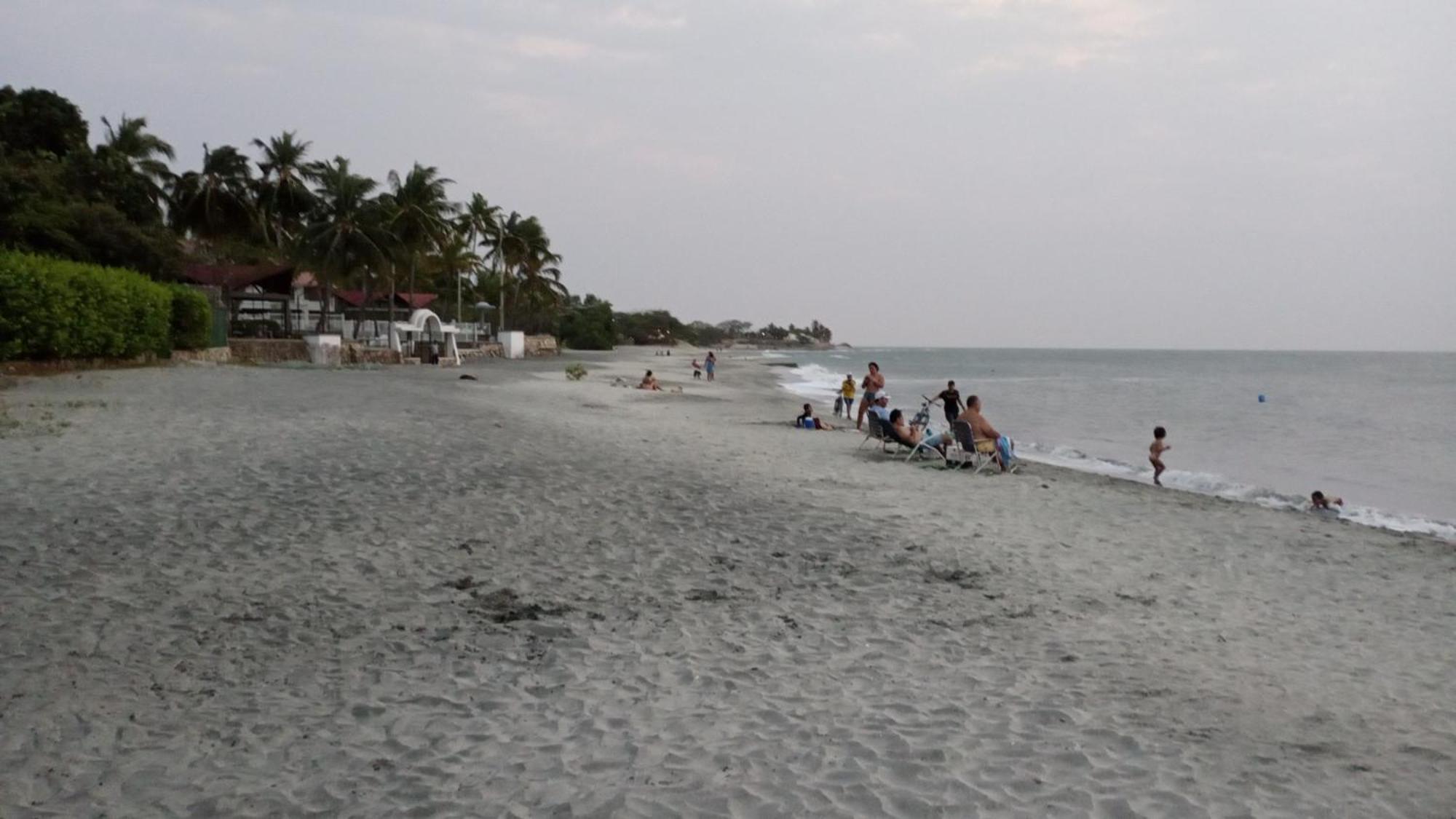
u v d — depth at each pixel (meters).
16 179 34.97
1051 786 4.23
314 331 55.75
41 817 3.76
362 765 4.33
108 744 4.44
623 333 172.75
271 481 10.34
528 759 4.43
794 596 7.34
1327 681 5.75
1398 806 4.09
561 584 7.39
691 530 9.40
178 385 21.81
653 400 29.84
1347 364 133.00
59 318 23.97
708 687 5.42
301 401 19.08
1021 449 21.12
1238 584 8.30
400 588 7.05
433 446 13.48
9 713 4.70
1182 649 6.32
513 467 12.22
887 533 9.66
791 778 4.27
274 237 65.94
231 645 5.78
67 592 6.50
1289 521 11.41
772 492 11.75
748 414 26.16
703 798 4.07
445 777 4.23
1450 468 19.22
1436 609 7.64
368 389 23.70
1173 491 13.83
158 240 42.25
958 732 4.82
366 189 53.56
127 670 5.32
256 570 7.25
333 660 5.65
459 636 6.15
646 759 4.45
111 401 17.20
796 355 165.75
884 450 16.94
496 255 84.62
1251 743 4.76
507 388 30.30
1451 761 4.59
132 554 7.43
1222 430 27.78
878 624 6.70
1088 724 4.95
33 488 9.30
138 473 10.32
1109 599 7.57
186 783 4.10
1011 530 10.18
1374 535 10.77
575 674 5.57
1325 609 7.55
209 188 58.50
